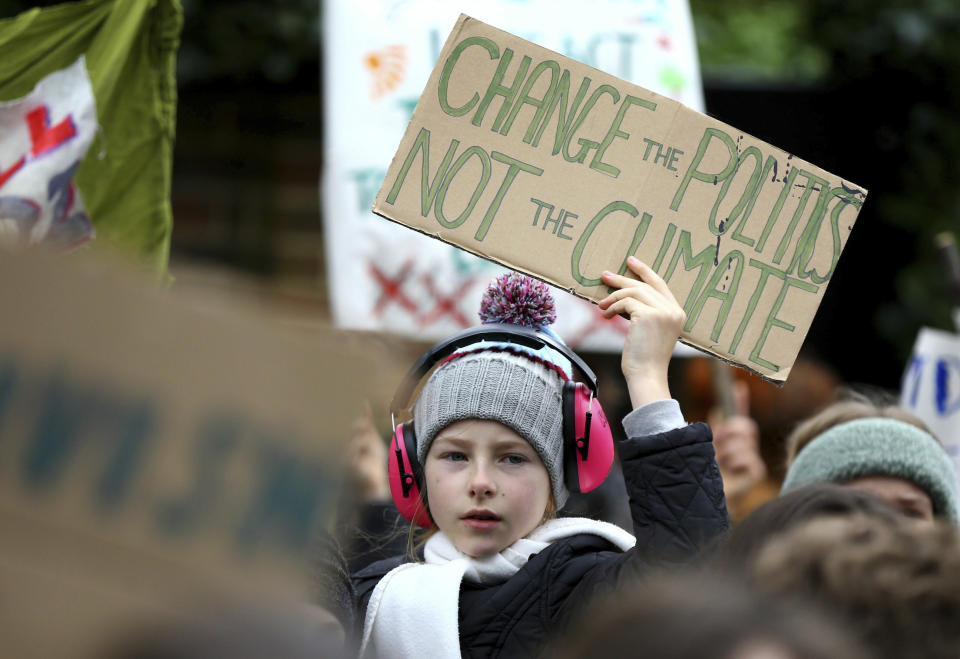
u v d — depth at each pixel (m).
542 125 5.73
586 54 10.30
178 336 1.68
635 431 5.28
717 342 5.71
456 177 5.66
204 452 1.70
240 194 16.97
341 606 4.80
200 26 14.99
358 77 10.01
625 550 5.66
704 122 5.78
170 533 1.68
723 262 5.74
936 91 15.80
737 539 3.54
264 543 1.72
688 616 2.22
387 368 1.96
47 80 7.19
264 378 1.72
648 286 5.59
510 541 5.53
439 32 10.11
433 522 5.88
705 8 20.28
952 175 15.95
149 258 7.34
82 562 1.64
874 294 16.16
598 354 12.82
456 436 5.53
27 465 1.62
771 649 2.17
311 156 16.98
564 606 5.23
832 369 16.16
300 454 1.73
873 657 2.74
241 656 1.69
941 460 6.50
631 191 5.71
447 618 5.27
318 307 1.87
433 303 9.80
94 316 1.65
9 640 1.62
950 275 10.12
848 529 3.07
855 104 15.69
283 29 15.03
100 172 7.30
